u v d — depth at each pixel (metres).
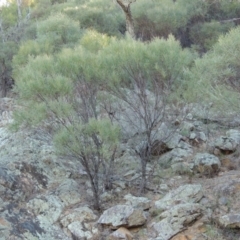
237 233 5.11
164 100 6.32
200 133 7.28
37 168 6.26
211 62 5.73
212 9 14.19
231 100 5.80
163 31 12.87
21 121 6.04
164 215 5.36
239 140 7.01
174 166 6.52
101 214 5.61
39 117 5.77
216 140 7.07
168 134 6.95
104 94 6.48
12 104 8.37
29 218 5.41
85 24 13.13
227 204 5.52
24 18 15.36
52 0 19.11
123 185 6.14
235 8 13.84
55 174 6.33
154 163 6.69
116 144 5.58
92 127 5.45
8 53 10.98
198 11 13.68
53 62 6.45
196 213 5.33
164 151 6.93
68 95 5.95
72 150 5.50
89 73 6.13
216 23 12.77
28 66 6.45
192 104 7.50
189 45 13.13
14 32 13.36
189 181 6.23
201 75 5.94
